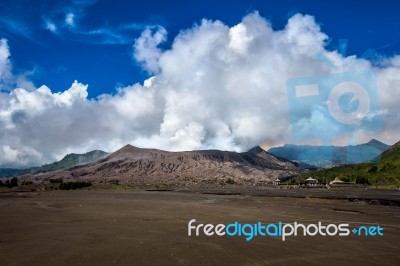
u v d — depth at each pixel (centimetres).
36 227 2784
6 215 3731
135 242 2120
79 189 15762
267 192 10806
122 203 5809
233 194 9819
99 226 2816
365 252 1839
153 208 4666
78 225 2886
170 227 2741
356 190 11231
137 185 19812
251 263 1634
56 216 3606
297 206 4959
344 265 1598
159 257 1747
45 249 1941
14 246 2023
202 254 1803
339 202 5756
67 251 1888
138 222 3062
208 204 5550
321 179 18350
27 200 6838
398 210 4188
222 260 1688
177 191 13638
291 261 1666
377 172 15325
